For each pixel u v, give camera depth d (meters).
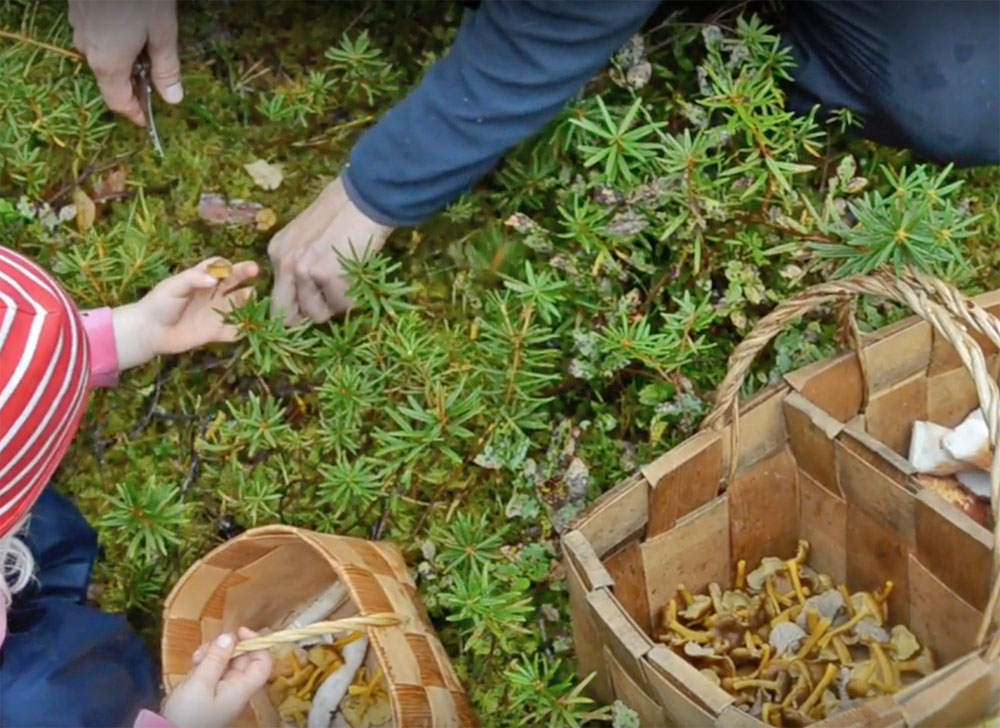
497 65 1.36
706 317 1.44
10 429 1.07
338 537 1.35
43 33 1.66
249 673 1.28
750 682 1.34
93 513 1.53
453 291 1.55
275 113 1.61
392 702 1.22
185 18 1.74
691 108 1.49
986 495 1.44
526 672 1.33
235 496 1.51
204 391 1.57
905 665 1.35
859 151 1.65
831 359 1.37
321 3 1.77
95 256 1.49
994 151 1.55
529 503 1.45
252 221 1.63
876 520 1.35
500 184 1.59
